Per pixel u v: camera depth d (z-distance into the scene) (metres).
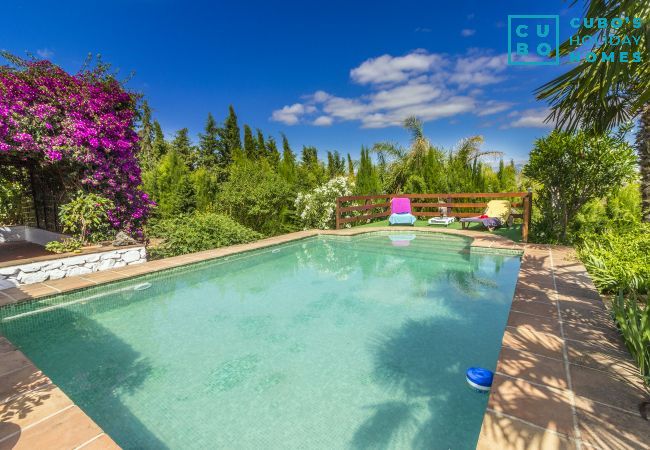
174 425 2.31
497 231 9.25
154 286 5.57
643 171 5.75
